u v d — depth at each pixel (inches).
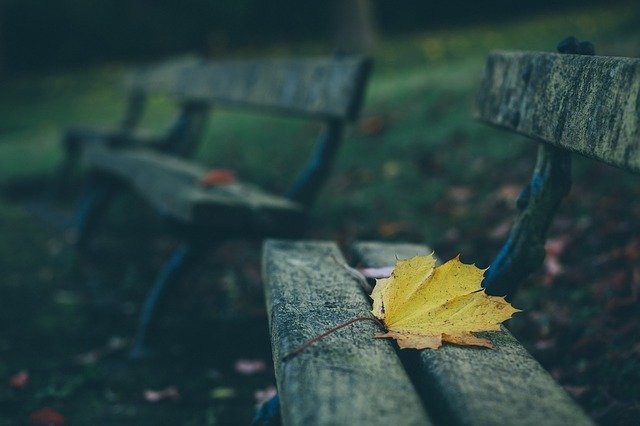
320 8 620.1
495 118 70.9
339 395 43.8
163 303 108.7
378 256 75.4
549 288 102.5
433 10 630.5
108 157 163.3
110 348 113.0
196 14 600.4
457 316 54.3
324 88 114.2
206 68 171.3
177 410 92.7
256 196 110.3
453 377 46.5
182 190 110.3
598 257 107.7
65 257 166.6
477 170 158.4
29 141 342.0
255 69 143.6
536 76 63.2
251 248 155.2
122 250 170.6
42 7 572.1
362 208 155.6
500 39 454.0
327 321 56.7
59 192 234.7
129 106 231.1
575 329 91.0
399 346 51.5
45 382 101.7
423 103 226.4
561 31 431.2
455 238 129.5
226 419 89.3
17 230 196.1
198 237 104.2
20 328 123.6
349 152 198.8
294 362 48.7
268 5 615.8
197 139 179.3
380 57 457.1
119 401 95.5
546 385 45.8
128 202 206.7
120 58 595.5
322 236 146.7
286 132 242.5
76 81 517.7
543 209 63.1
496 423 40.6
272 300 63.0
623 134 47.6
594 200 127.9
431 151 179.5
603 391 77.4
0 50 561.6
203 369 104.5
